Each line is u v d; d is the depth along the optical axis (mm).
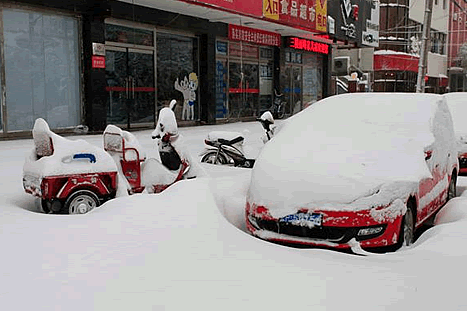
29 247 4816
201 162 11047
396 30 39594
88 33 15727
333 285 4125
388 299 3875
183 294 3918
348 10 27156
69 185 6430
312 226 5348
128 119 17812
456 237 5262
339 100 7285
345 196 5320
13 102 14203
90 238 5066
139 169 7578
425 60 20125
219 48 21812
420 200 6062
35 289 3949
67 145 6555
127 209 5898
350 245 5238
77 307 3676
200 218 5668
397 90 39500
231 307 3713
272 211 5566
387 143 6211
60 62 15359
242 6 18859
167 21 18375
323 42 28797
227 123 22562
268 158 6227
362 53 39438
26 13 14352
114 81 17203
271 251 4938
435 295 3955
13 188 8094
